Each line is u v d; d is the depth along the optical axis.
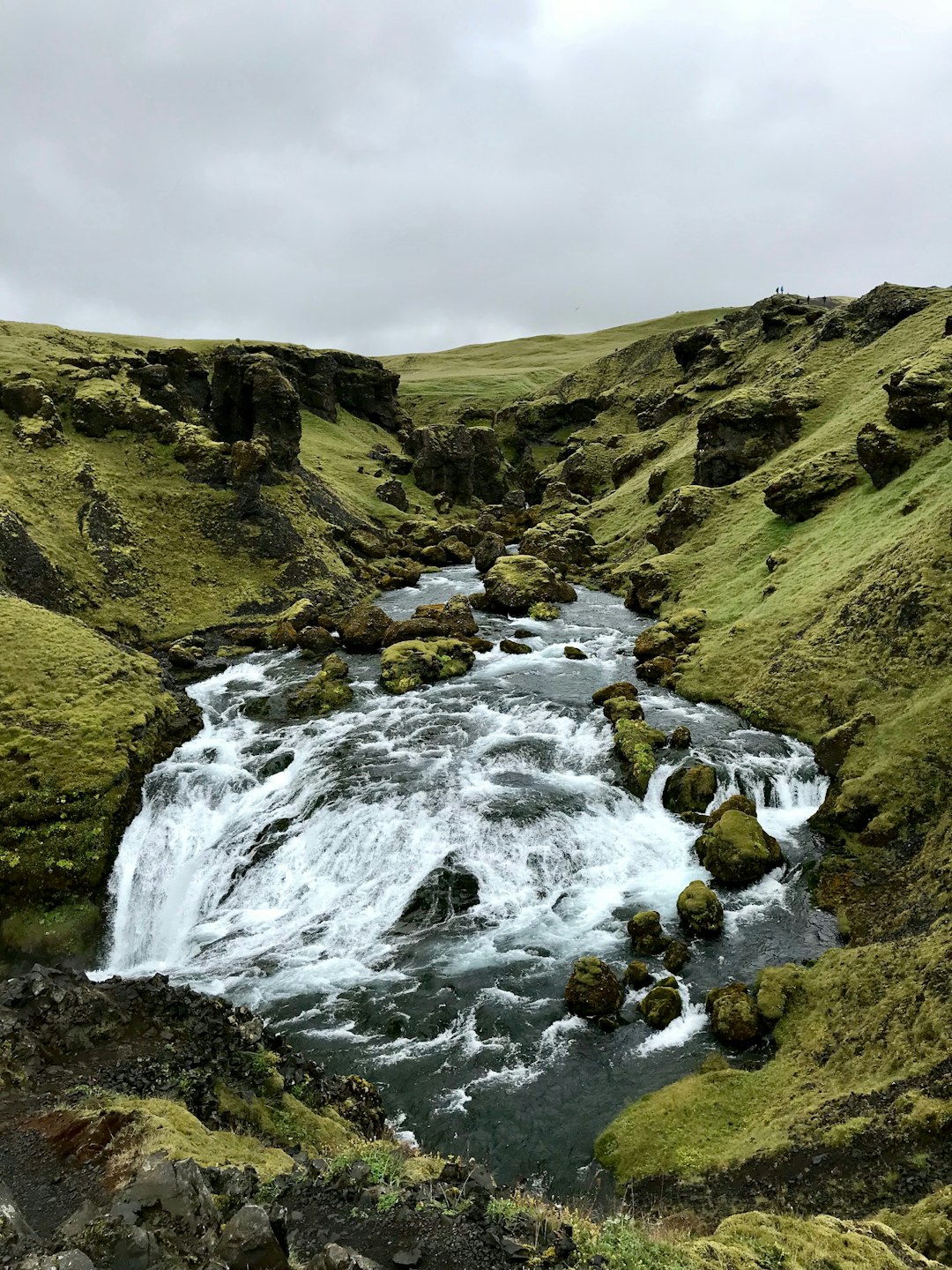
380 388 124.31
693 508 60.22
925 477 40.62
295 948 22.80
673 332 133.50
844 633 33.41
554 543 71.38
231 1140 11.28
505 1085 17.05
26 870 24.80
